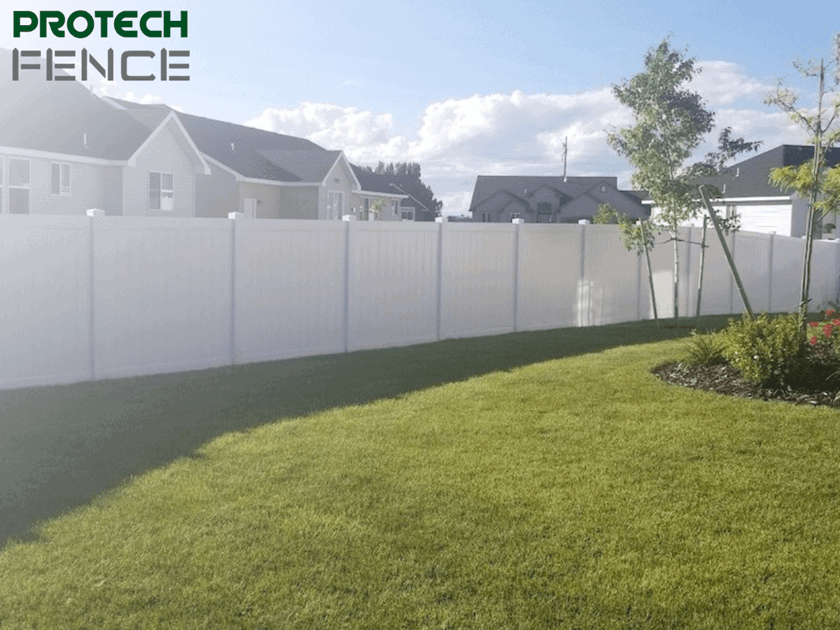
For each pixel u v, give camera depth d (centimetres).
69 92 2983
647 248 1584
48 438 691
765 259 2042
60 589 426
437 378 947
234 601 418
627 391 855
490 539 491
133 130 2938
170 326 1006
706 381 904
